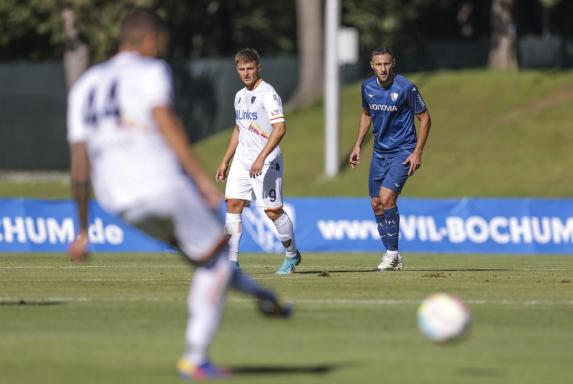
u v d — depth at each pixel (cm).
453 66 16338
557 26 19975
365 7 18675
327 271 5075
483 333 3019
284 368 2447
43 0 15200
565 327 3152
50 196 13225
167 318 3247
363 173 11994
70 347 2712
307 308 3506
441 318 2506
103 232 8019
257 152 4725
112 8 15138
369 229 8050
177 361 2517
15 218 8050
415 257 7162
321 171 12550
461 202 8062
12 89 15925
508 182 11362
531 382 2336
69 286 4222
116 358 2555
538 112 12812
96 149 2312
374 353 2667
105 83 2306
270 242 7925
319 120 14125
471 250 8038
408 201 8094
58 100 15738
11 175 15538
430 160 12125
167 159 2300
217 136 14725
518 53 16238
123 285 4266
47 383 2244
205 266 2317
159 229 2395
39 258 6575
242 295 3862
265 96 4634
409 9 19362
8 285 4262
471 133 12700
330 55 11581
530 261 6612
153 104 2262
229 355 2622
